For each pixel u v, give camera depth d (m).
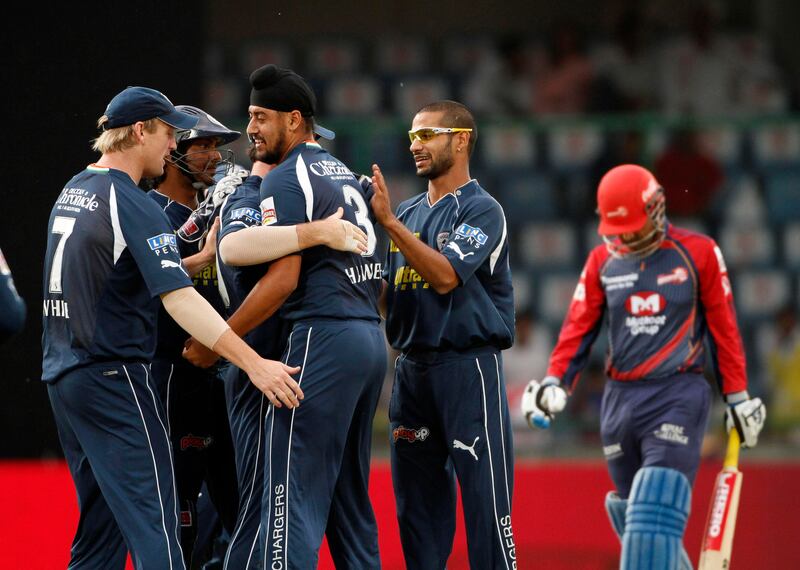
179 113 14.97
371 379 14.88
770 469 22.45
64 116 23.66
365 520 15.51
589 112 42.62
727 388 18.28
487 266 16.12
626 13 44.06
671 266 18.28
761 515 22.27
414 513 16.50
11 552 20.22
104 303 14.24
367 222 15.21
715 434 28.84
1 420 23.48
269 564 14.16
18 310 12.70
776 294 33.28
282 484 14.31
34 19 23.53
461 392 15.90
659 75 43.28
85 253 14.13
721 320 18.20
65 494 20.47
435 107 16.23
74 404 14.23
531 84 42.88
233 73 43.56
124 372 14.34
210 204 16.41
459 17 44.47
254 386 15.38
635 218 18.06
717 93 43.19
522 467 22.08
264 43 43.75
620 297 18.48
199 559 18.42
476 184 16.36
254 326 14.36
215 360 15.43
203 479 17.98
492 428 15.95
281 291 14.20
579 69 42.78
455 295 15.88
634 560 16.83
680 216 33.41
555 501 21.89
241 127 29.75
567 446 28.95
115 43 24.02
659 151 33.12
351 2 44.19
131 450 14.21
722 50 43.91
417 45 44.09
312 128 15.39
